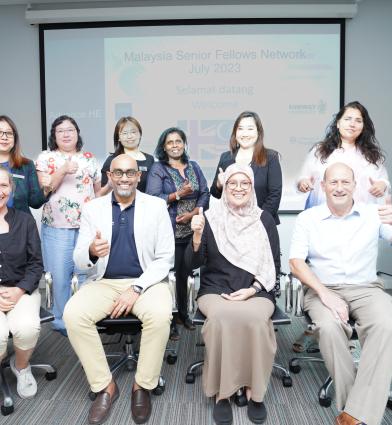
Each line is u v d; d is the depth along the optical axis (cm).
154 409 191
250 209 216
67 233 263
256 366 181
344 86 367
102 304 197
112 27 369
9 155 238
